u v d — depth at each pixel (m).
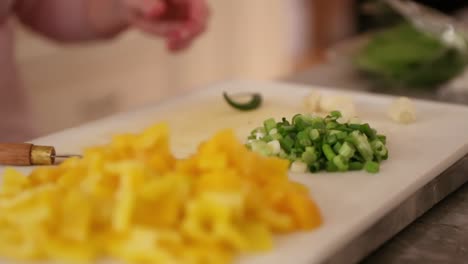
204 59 1.83
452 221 0.73
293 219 0.66
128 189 0.61
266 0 1.98
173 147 0.84
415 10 1.16
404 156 0.78
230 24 1.88
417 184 0.73
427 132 0.84
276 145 0.77
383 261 0.68
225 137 0.66
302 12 2.12
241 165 0.65
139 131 0.88
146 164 0.64
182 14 1.13
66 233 0.62
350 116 0.87
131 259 0.62
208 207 0.62
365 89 1.10
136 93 1.68
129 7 1.12
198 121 0.90
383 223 0.69
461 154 0.79
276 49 2.07
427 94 1.08
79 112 1.55
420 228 0.72
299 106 0.93
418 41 1.12
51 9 1.15
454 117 0.87
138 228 0.61
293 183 0.70
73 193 0.62
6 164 0.79
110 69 1.61
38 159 0.79
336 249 0.65
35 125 1.22
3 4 1.08
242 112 0.92
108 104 1.62
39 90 1.45
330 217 0.68
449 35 1.10
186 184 0.62
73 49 1.51
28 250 0.62
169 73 1.75
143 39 1.66
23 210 0.62
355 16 1.77
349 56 1.15
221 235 0.62
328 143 0.76
